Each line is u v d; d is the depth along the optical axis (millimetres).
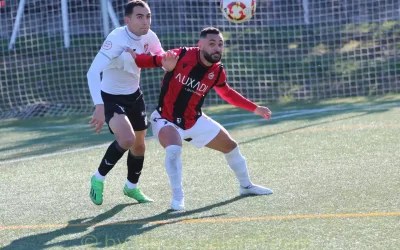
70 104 43312
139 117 18109
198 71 17062
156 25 51688
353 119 31453
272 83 43844
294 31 49812
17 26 49938
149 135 30844
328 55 45594
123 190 18562
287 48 47844
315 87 42906
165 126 17375
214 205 17344
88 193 19875
